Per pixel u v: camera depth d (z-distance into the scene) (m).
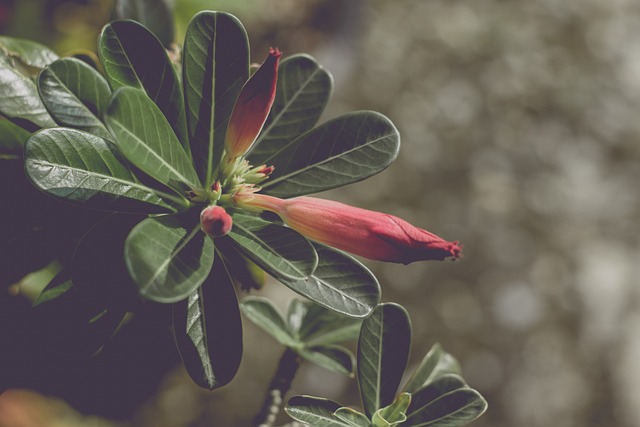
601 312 1.34
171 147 0.37
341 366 0.44
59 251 0.41
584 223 1.39
